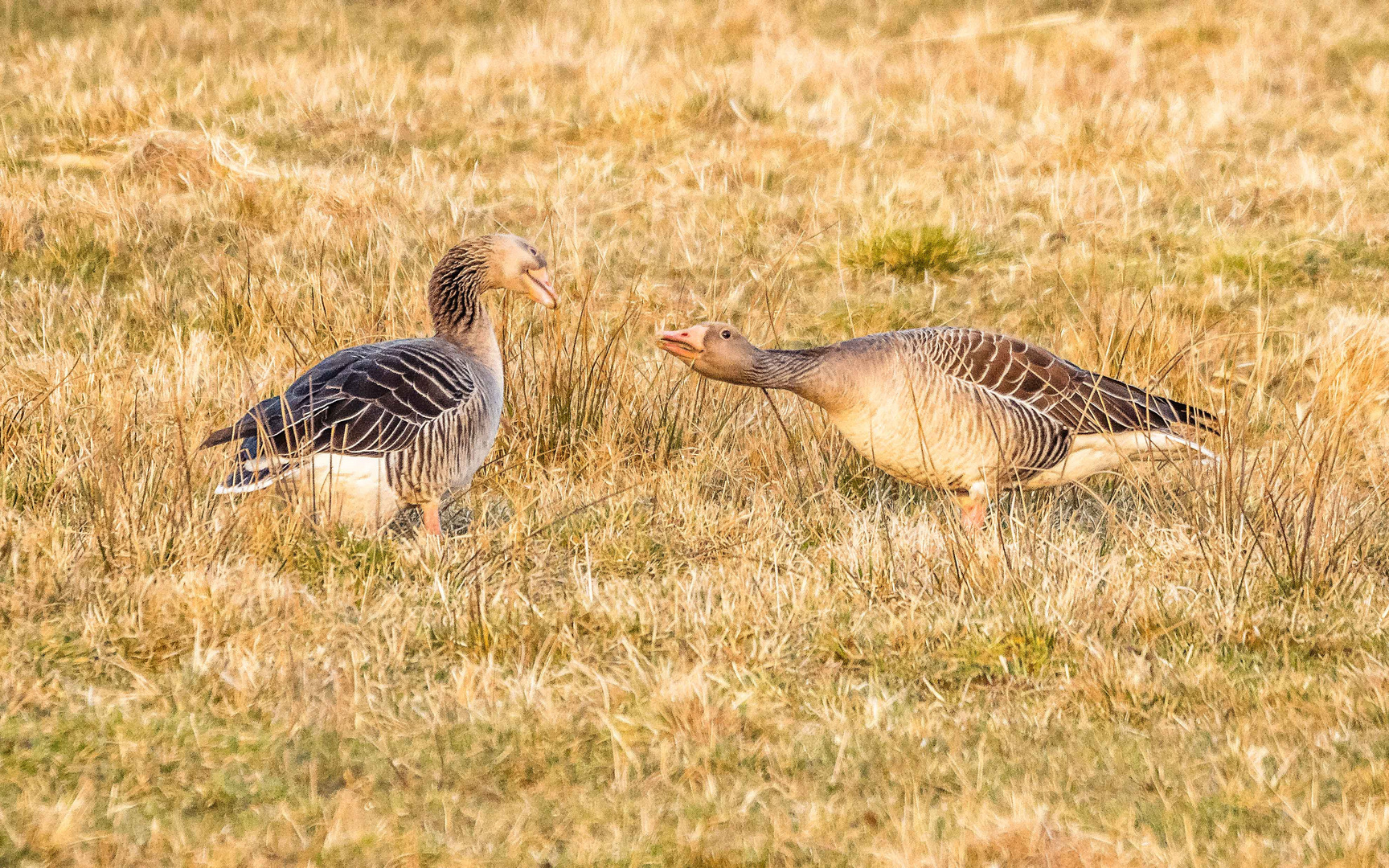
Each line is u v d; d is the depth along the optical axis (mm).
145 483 10422
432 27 29016
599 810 6980
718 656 8797
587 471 12164
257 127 21406
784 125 22328
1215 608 9398
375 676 8359
